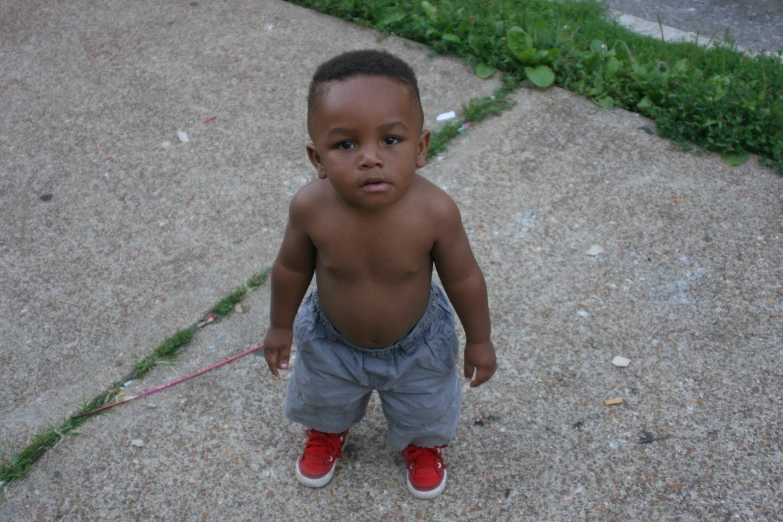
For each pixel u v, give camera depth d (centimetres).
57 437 252
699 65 440
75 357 281
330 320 196
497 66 421
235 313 295
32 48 464
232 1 503
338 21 477
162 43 462
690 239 320
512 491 235
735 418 251
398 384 207
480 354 205
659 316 288
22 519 230
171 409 261
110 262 320
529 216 333
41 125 401
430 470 232
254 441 251
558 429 251
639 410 256
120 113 407
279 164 368
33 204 352
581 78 411
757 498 229
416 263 180
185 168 369
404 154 160
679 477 236
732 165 358
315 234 178
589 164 360
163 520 230
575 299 296
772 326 281
